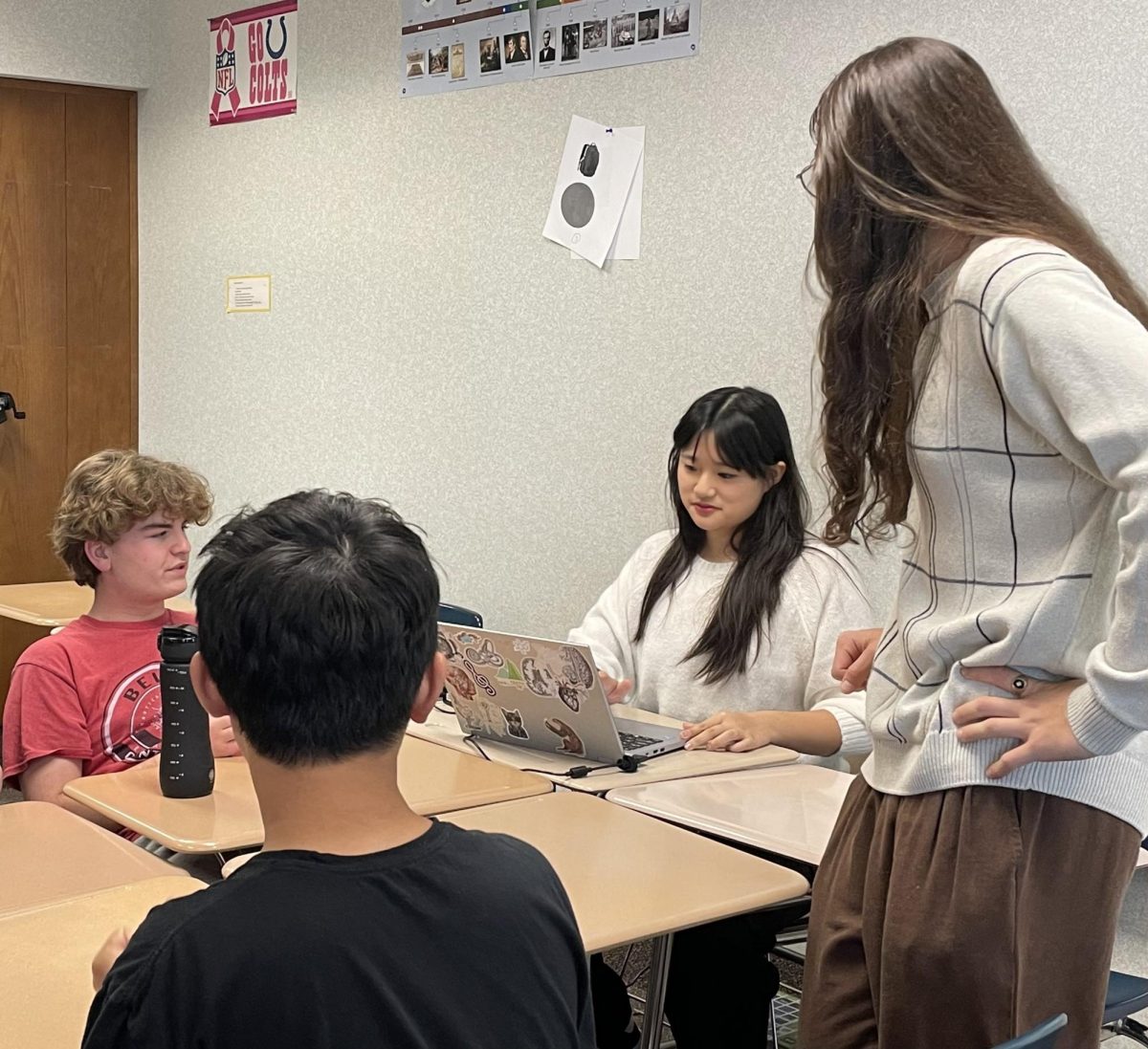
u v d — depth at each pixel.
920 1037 1.38
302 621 0.89
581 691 2.14
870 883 1.44
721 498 2.62
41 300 4.81
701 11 3.25
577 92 3.55
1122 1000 1.80
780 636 2.64
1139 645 1.20
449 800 1.92
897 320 1.36
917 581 1.44
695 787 2.08
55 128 4.79
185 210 4.79
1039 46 2.67
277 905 0.84
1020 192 1.34
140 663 2.33
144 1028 0.82
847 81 1.40
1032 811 1.34
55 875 1.59
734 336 3.24
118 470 2.30
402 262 4.07
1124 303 1.34
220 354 4.71
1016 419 1.29
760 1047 2.20
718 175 3.25
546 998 0.91
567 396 3.65
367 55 4.10
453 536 4.00
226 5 4.54
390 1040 0.82
